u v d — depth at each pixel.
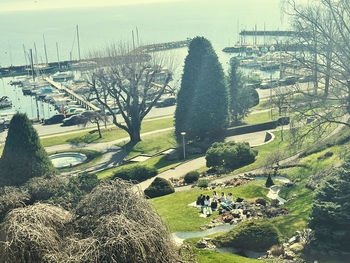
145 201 26.05
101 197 25.58
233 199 47.22
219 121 86.31
